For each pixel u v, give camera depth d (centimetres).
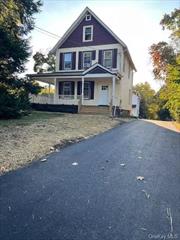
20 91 1622
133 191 450
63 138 921
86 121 1499
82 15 2666
